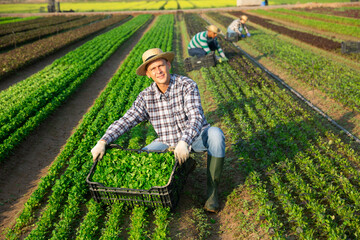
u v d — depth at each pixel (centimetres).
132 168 410
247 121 754
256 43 1778
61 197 496
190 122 379
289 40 1906
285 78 1163
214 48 1341
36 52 1841
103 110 891
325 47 1562
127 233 405
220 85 1052
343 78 1031
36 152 727
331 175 504
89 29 3003
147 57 379
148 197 394
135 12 5053
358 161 554
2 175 614
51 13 5834
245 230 396
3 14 5847
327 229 371
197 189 498
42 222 437
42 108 920
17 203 527
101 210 440
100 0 11500
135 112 418
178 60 1524
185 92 402
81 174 546
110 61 1675
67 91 1094
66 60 1599
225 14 4162
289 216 417
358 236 357
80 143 691
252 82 1076
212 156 404
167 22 3412
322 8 4138
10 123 821
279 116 766
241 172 538
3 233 447
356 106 815
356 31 1911
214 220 424
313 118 752
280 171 535
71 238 415
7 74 1433
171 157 403
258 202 441
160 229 386
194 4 7325
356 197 432
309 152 584
